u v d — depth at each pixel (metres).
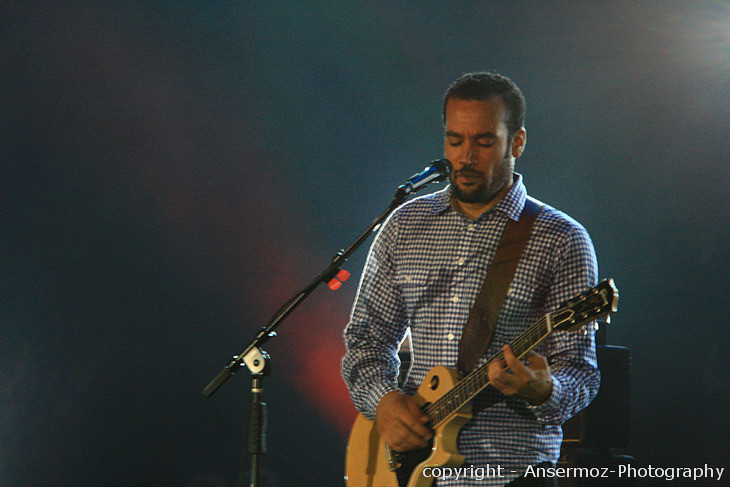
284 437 29.06
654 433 26.55
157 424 28.48
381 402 8.67
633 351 27.39
